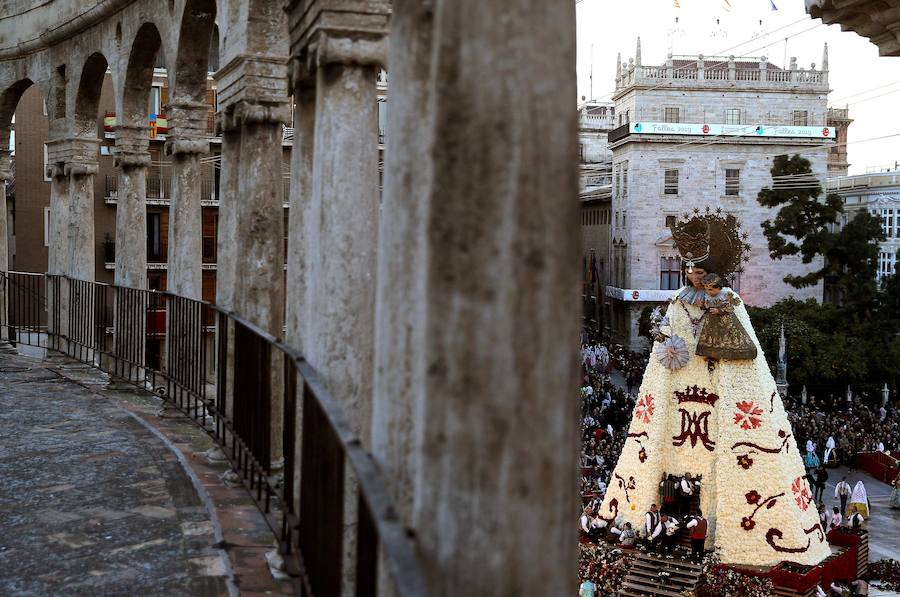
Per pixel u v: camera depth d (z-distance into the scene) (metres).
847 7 7.46
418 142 4.38
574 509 2.90
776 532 24.39
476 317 2.82
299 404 7.73
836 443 44.12
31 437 12.57
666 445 26.06
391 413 4.41
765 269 71.00
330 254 7.56
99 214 49.78
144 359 15.22
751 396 24.89
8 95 22.59
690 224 25.47
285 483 7.62
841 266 59.88
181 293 14.96
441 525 2.88
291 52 8.88
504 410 2.80
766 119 72.06
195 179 15.00
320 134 7.64
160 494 10.03
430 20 4.39
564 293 2.86
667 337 25.77
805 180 63.31
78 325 18.83
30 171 47.22
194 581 7.70
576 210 2.90
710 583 22.58
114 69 17.52
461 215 2.85
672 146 70.62
